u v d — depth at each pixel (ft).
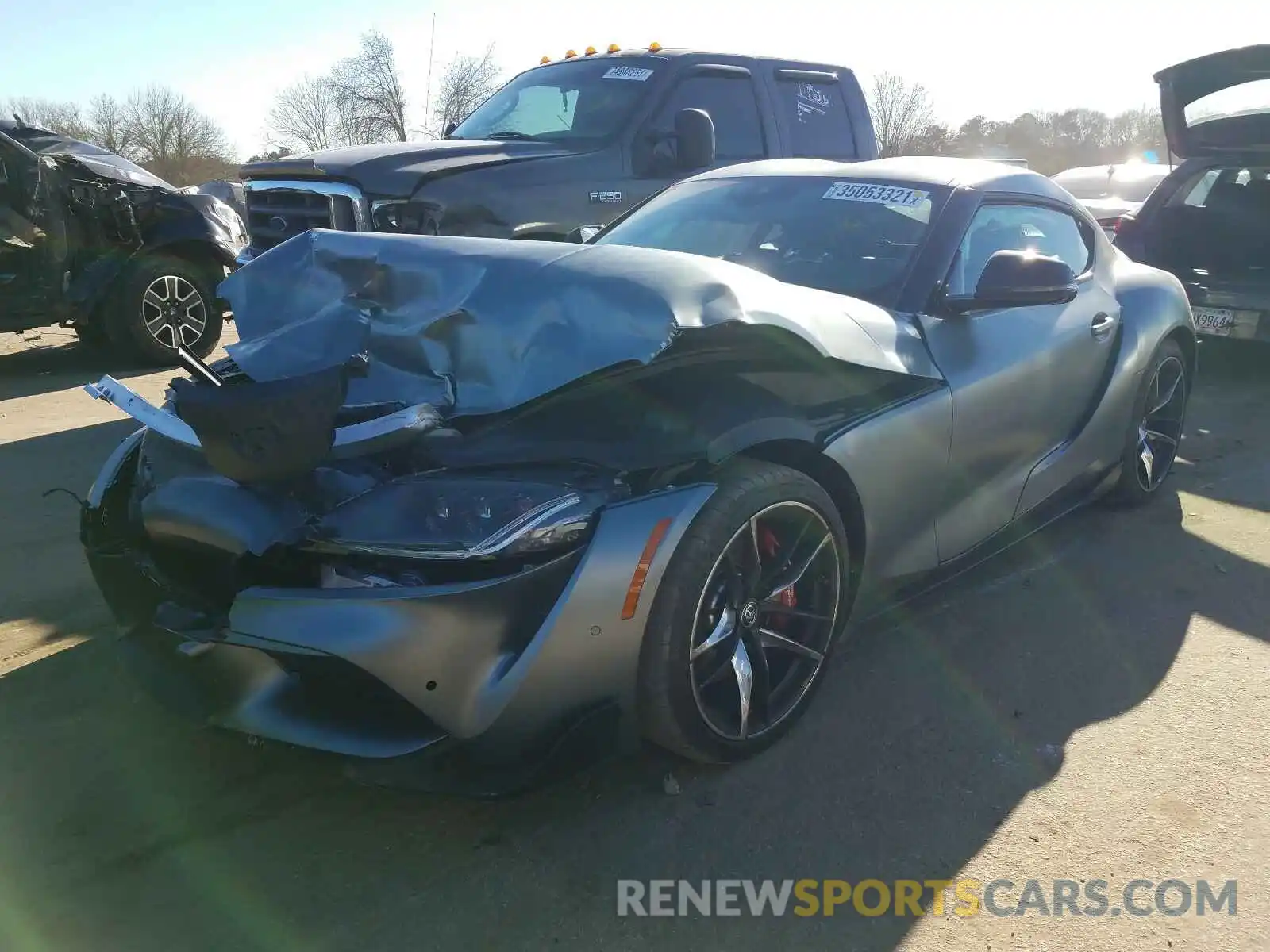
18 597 11.63
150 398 22.09
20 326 23.98
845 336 8.63
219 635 7.27
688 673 7.72
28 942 6.62
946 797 8.25
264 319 10.11
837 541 8.91
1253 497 15.51
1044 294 9.87
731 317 7.56
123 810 7.98
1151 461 14.51
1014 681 10.07
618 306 7.64
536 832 7.78
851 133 24.13
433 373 8.42
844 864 7.48
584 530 7.22
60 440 18.56
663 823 7.89
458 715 6.92
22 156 23.30
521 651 7.02
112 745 8.84
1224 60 20.62
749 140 21.84
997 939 6.79
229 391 7.02
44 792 8.18
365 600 6.78
